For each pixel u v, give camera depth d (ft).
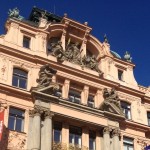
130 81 169.89
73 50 162.50
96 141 142.82
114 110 149.07
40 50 151.43
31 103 136.15
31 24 155.63
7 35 147.84
